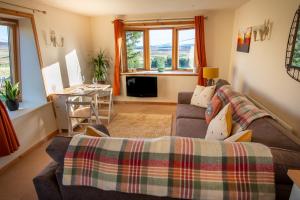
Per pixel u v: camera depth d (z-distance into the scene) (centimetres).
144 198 117
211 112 260
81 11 427
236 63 422
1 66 312
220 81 354
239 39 398
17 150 274
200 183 108
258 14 302
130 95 533
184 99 373
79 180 120
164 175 111
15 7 285
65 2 338
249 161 107
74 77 445
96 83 473
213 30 470
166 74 505
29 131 303
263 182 105
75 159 121
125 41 531
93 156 119
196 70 496
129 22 498
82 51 478
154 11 460
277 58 232
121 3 363
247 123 180
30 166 263
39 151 303
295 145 129
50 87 357
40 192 133
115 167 116
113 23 498
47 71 349
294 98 194
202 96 343
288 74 205
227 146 114
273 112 241
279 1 230
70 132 350
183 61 534
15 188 221
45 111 339
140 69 555
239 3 376
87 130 149
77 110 364
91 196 124
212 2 369
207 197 108
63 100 354
